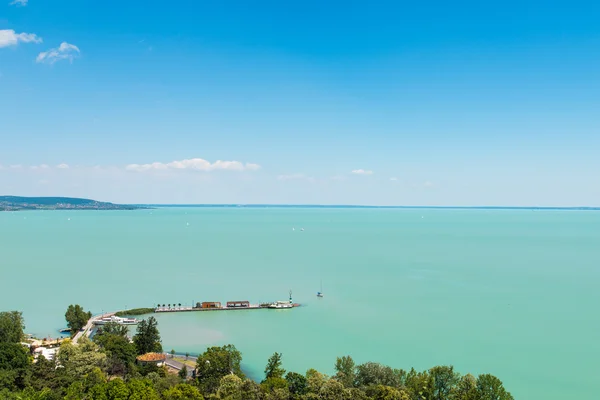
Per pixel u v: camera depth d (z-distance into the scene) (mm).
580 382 127625
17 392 91688
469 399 88188
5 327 127562
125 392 85938
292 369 136500
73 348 114125
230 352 115375
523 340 161000
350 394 90062
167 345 157500
